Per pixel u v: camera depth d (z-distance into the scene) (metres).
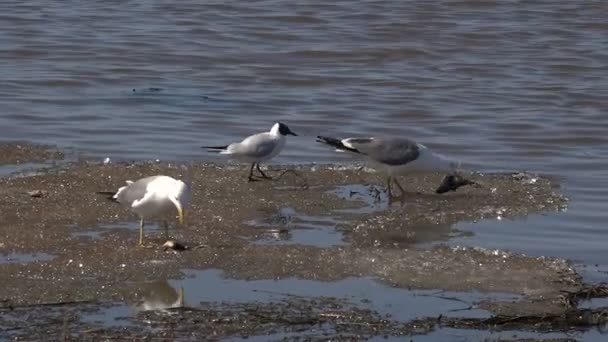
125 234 14.68
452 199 17.14
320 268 13.70
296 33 32.91
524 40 32.59
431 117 23.56
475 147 21.11
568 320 12.36
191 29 33.12
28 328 11.68
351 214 16.17
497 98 25.58
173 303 12.49
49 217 15.28
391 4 37.19
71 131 21.22
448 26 34.12
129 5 36.81
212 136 21.33
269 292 12.90
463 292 13.09
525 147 21.17
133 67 27.98
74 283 12.94
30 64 27.98
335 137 21.67
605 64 29.81
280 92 25.80
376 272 13.63
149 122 22.27
